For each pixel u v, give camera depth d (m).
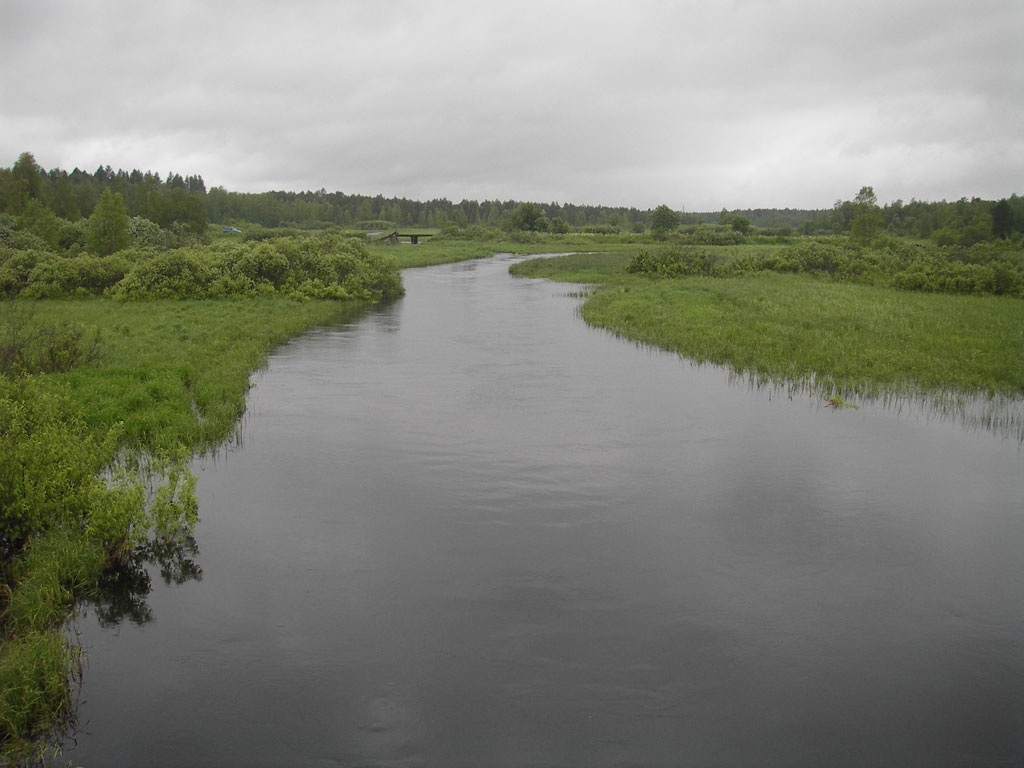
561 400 18.00
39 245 49.22
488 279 56.44
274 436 14.97
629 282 49.09
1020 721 7.01
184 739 6.71
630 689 7.39
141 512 10.14
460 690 7.36
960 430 15.68
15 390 13.09
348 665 7.73
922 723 6.98
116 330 24.97
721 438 15.09
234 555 10.03
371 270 43.28
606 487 12.45
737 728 6.89
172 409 15.41
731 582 9.43
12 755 6.50
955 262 44.47
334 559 9.92
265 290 37.78
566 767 6.44
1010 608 8.91
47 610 8.38
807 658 7.91
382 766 6.42
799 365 21.11
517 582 9.37
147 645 8.07
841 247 60.84
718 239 99.12
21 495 9.88
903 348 23.19
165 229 72.00
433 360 22.97
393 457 13.80
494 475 12.96
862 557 10.12
